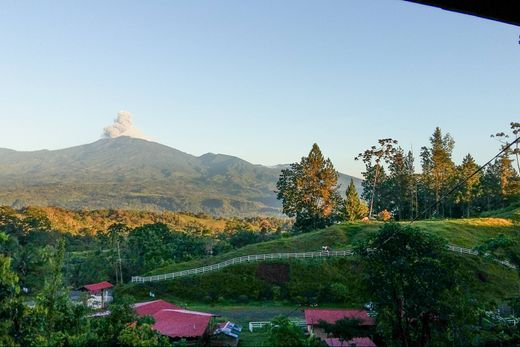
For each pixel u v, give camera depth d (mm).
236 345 39094
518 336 35625
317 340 27797
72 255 102500
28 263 49625
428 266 28938
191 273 66125
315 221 105562
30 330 26219
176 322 40281
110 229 110000
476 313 32750
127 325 30938
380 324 31156
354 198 107125
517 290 58938
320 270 64188
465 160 114188
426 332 29172
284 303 58469
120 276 82125
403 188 114875
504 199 109875
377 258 30312
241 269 65625
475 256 65062
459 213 118750
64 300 30859
